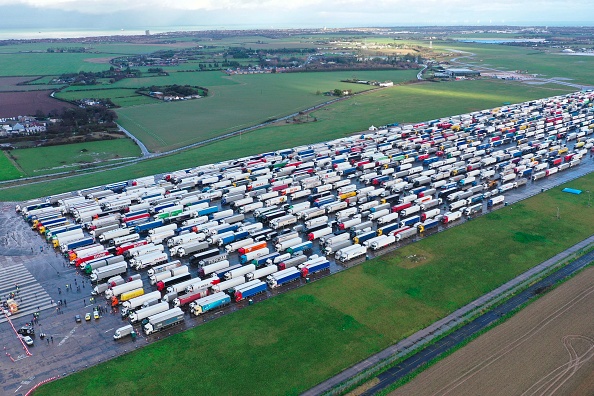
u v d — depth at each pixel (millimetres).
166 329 96688
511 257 122562
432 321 96250
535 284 109000
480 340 88562
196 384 80375
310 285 112750
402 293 107312
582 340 87500
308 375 81625
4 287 113375
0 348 91188
